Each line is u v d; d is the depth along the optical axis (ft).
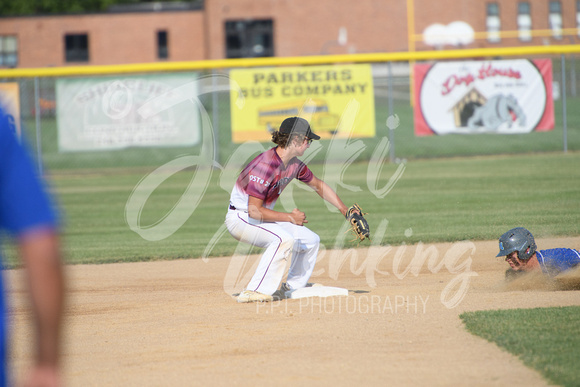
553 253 56.65
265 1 392.47
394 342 41.96
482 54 164.55
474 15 383.86
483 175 137.90
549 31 359.05
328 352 40.42
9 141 17.97
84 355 41.98
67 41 395.14
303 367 37.70
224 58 395.55
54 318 17.97
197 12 399.44
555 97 241.96
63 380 37.04
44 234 17.90
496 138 193.36
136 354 41.91
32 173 18.12
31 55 390.42
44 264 17.84
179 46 399.85
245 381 35.78
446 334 43.24
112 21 395.55
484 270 66.59
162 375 37.45
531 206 100.68
